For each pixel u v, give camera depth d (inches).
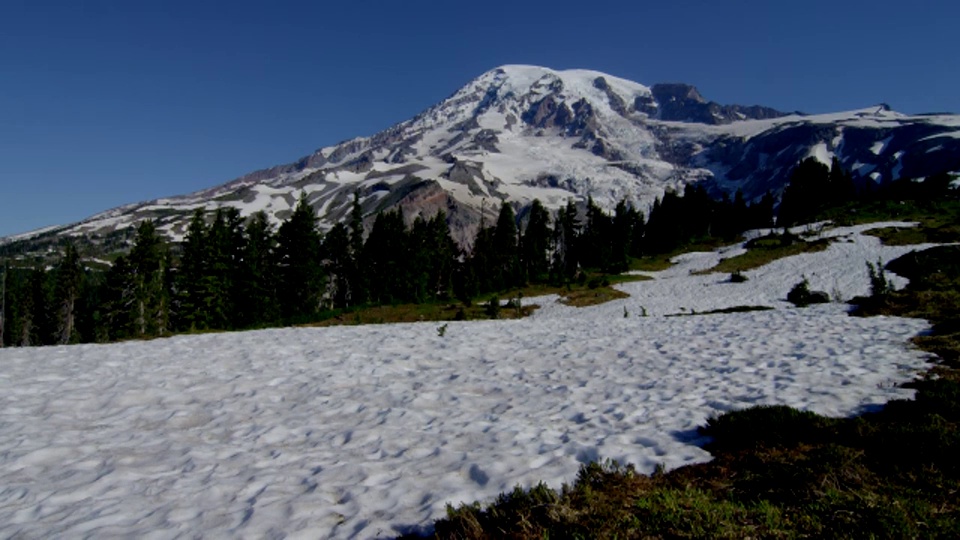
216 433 380.2
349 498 247.4
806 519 189.3
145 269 2640.3
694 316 1032.2
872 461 241.9
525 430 347.3
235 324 2775.6
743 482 230.7
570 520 193.5
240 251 2989.7
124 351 729.6
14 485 279.3
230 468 301.1
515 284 3292.3
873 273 1401.3
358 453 322.0
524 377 547.8
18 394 487.8
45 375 565.9
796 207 4124.0
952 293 872.3
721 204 4505.4
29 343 3535.9
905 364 461.1
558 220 4847.4
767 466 245.9
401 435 354.0
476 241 4040.4
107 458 324.5
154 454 332.2
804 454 259.1
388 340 820.6
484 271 3523.6
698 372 516.1
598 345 714.8
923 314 755.4
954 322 614.2
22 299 3553.2
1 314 3221.0
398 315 2389.3
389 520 222.4
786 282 2223.2
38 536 221.6
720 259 3068.4
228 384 523.5
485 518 209.9
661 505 203.0
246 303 2812.5
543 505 207.9
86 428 394.3
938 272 1707.7
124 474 292.0
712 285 2404.0
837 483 217.3
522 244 4180.6
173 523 229.9
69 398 474.0
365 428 376.5
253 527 221.1
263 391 502.9
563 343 748.0
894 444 251.4
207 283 2620.6
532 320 1170.0
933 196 3796.8
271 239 3198.8
